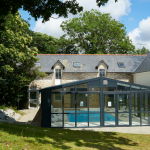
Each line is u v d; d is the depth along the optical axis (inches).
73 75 908.0
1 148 233.0
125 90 535.5
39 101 898.1
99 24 1354.6
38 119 616.1
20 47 694.5
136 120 537.0
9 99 782.5
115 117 527.2
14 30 693.3
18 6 324.2
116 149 299.1
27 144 274.1
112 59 1005.2
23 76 766.5
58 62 906.7
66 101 513.7
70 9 356.8
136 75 906.1
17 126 414.0
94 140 361.4
